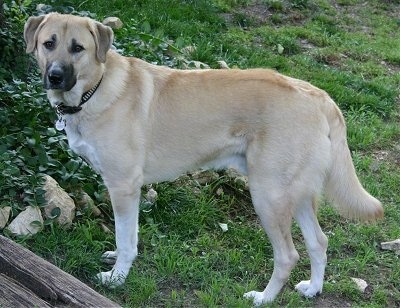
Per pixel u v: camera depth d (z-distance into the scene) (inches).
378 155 198.2
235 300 149.9
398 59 251.6
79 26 145.1
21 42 183.5
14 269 138.9
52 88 143.7
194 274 155.1
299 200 149.6
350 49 253.6
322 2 295.9
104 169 148.9
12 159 162.4
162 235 162.4
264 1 279.1
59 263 152.6
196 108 150.0
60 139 168.2
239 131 149.9
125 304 149.0
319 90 151.5
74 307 135.1
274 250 150.9
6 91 171.8
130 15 228.4
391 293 157.6
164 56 201.8
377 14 302.0
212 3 260.4
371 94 221.6
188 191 173.2
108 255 156.6
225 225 167.8
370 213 151.5
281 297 153.5
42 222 157.1
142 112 149.2
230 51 228.4
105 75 147.7
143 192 169.2
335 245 166.1
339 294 155.9
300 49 245.6
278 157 147.9
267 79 150.2
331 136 150.7
